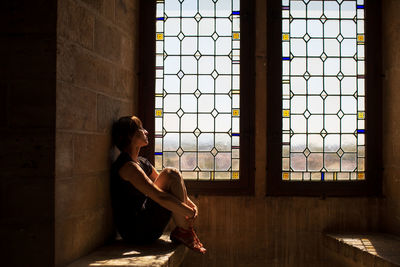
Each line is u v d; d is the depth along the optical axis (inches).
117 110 108.9
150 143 126.1
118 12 109.0
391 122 122.0
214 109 126.9
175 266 92.6
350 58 127.6
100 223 97.0
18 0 74.8
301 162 126.1
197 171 126.1
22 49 74.9
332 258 119.4
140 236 96.7
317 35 127.5
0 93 74.8
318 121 127.0
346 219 124.5
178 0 127.8
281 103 126.3
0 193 74.2
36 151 74.4
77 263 80.0
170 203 91.2
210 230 123.5
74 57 82.4
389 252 96.3
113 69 105.7
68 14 79.7
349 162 126.8
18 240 74.2
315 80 127.2
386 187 124.4
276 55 126.9
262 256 123.3
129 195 96.5
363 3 127.5
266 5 126.4
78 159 84.4
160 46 127.6
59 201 75.9
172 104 127.1
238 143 126.3
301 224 123.9
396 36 119.1
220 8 127.7
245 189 125.5
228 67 127.2
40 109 74.5
